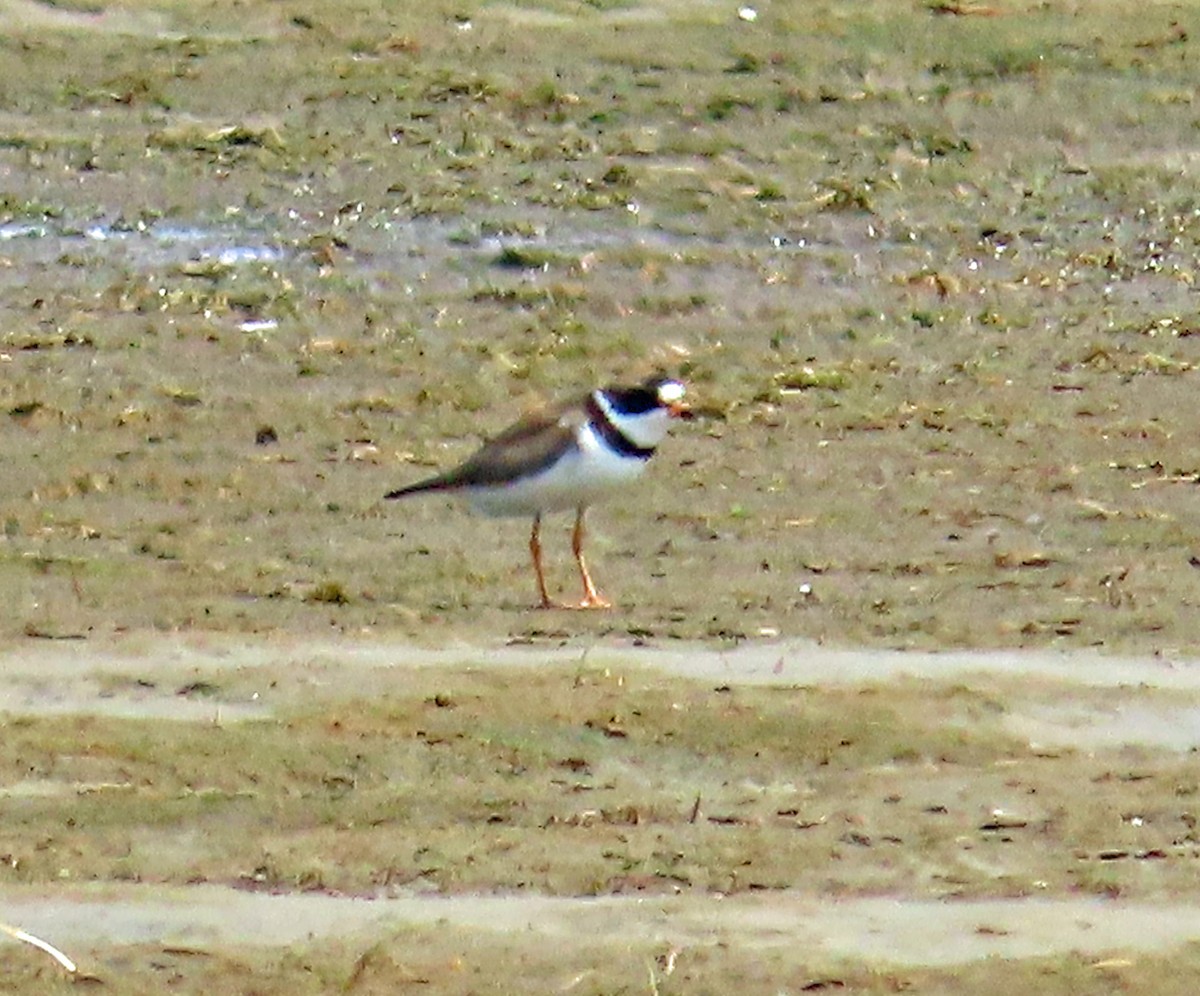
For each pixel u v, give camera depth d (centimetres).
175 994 1030
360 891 1119
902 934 1091
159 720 1280
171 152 2264
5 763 1226
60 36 2450
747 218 2184
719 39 2492
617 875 1135
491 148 2295
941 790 1230
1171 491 1664
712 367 1892
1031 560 1537
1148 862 1160
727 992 1038
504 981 1043
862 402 1823
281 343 1914
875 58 2459
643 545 1552
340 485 1645
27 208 2155
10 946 1065
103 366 1853
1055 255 2148
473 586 1479
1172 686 1353
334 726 1276
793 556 1537
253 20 2506
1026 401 1836
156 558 1506
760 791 1228
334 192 2206
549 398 1823
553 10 2544
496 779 1227
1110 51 2481
